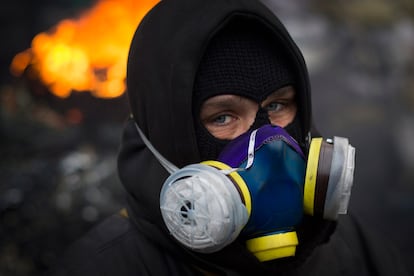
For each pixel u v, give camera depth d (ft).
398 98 22.99
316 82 23.67
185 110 4.18
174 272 4.32
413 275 16.17
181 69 4.19
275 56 4.44
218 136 4.36
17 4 25.17
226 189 3.84
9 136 15.33
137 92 4.51
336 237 4.98
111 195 12.48
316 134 5.00
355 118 22.31
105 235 4.54
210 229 3.82
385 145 21.35
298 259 4.23
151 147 4.44
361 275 4.93
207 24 4.21
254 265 4.06
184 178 3.99
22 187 12.36
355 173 20.89
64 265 4.47
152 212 4.31
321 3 25.09
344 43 24.32
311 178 4.14
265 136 4.14
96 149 16.74
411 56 23.91
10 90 19.03
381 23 24.59
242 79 4.30
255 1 4.43
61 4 25.40
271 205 4.04
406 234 18.39
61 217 11.87
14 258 11.32
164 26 4.38
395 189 20.47
